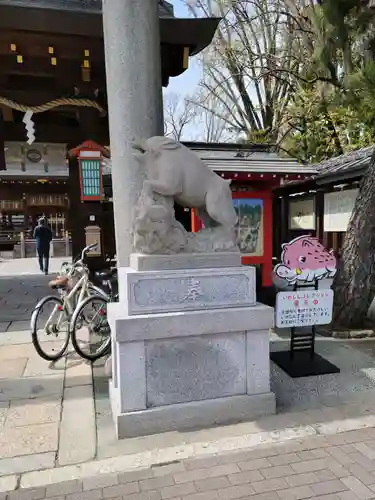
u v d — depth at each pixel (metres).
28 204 22.16
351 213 6.01
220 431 2.93
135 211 3.13
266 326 3.11
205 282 3.04
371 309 5.87
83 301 4.50
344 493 2.26
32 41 6.75
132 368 2.87
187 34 6.73
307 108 10.09
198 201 3.21
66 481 2.40
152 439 2.83
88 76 7.33
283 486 2.32
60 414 3.22
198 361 3.03
